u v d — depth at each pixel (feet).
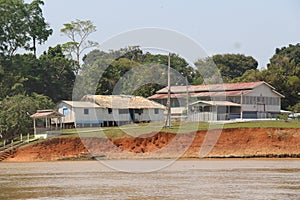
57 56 627.46
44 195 210.59
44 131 422.41
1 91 551.59
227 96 512.63
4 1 598.75
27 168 328.08
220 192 214.07
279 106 549.95
